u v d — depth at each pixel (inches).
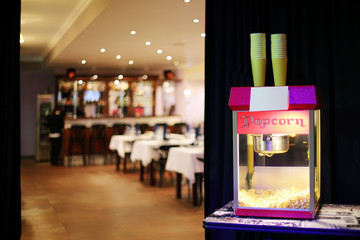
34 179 371.6
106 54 427.5
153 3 241.8
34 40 434.9
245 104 95.0
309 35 117.6
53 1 290.4
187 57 458.3
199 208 250.4
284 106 92.8
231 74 124.2
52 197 287.0
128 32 322.0
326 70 115.6
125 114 561.9
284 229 87.0
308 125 92.7
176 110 583.2
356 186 113.2
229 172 123.7
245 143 96.0
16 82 113.6
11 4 112.9
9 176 111.8
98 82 551.2
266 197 95.2
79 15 319.6
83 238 190.1
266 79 121.0
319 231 85.2
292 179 93.9
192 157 250.4
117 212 240.7
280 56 102.3
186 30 319.6
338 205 106.6
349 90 113.8
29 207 255.4
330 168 114.7
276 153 94.3
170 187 323.3
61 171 425.7
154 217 228.4
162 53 428.5
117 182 349.1
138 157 339.6
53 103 529.3
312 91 93.2
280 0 120.3
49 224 214.8
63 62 481.1
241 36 123.5
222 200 125.3
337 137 115.0
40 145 520.1
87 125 487.5
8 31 112.7
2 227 110.9
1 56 112.0
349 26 113.7
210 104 125.8
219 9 125.3
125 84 564.1
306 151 93.0
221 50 125.1
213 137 125.9
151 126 508.4
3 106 112.0
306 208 93.0
